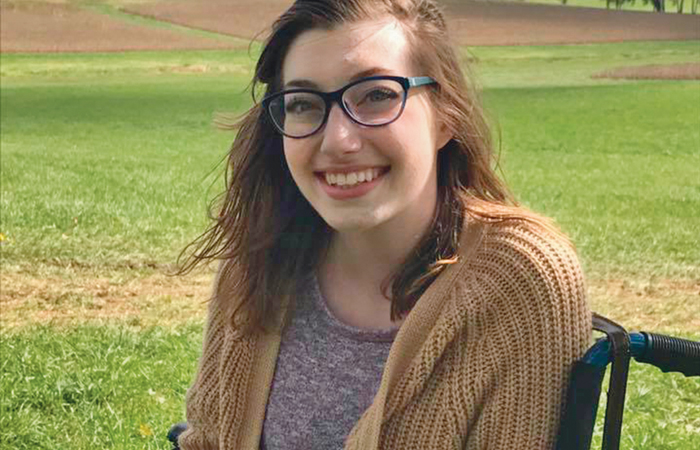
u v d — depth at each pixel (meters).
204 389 2.32
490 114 2.11
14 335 6.81
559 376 1.90
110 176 16.61
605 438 1.85
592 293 8.80
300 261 2.16
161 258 9.70
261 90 2.23
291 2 1.98
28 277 8.89
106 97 40.00
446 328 1.92
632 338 1.88
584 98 34.16
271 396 2.15
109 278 8.96
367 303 2.08
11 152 21.61
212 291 2.37
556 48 52.81
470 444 1.95
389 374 1.93
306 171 1.94
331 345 2.09
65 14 67.19
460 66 2.02
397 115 1.88
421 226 2.03
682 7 58.66
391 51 1.90
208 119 32.97
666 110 30.45
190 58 56.03
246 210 2.24
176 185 15.43
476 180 2.10
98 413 5.12
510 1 64.62
